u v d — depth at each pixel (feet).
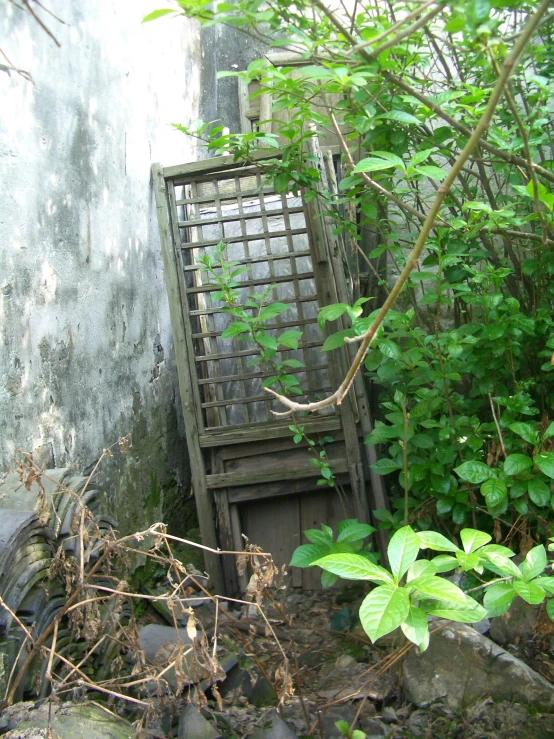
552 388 10.01
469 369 8.91
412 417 8.70
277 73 6.38
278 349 11.93
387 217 11.17
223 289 10.30
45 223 8.82
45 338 8.71
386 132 8.04
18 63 8.28
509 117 9.21
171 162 14.64
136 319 12.17
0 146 7.80
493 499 7.19
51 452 8.70
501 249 11.28
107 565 7.38
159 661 8.20
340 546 8.11
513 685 7.00
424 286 12.47
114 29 11.57
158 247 13.61
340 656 9.06
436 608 4.53
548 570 7.34
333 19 5.28
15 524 6.60
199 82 17.30
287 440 11.85
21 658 6.35
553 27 9.63
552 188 8.80
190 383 11.80
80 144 10.00
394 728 7.05
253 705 8.04
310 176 9.76
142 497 11.89
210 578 11.56
